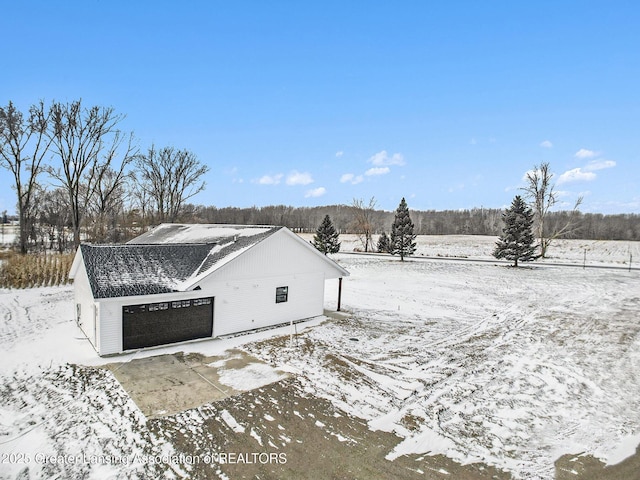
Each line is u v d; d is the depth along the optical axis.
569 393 10.60
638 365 12.80
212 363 11.96
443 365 12.47
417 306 21.48
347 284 28.86
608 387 11.04
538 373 11.98
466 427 8.67
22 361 11.70
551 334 16.36
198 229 21.58
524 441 8.13
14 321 16.09
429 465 7.20
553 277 32.53
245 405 9.33
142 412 8.83
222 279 14.56
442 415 9.20
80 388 9.97
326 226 51.66
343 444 7.81
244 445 7.65
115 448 7.43
